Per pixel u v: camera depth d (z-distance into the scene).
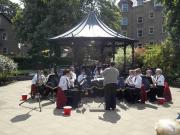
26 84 22.56
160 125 5.57
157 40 57.06
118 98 14.68
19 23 46.34
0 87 20.38
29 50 43.03
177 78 22.55
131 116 11.08
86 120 10.45
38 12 43.56
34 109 12.25
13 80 25.19
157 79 14.31
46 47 40.50
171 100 14.39
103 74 12.20
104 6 47.09
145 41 58.78
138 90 13.75
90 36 17.17
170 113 11.61
